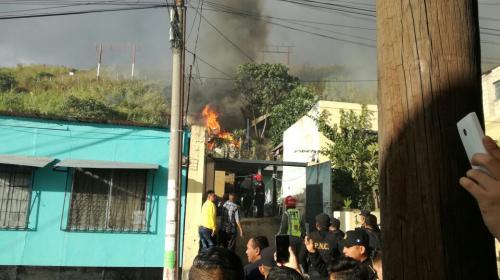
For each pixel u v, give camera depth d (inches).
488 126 651.5
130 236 385.1
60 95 1542.8
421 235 49.3
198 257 71.8
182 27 327.9
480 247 48.4
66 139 391.2
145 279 381.1
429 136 50.8
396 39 55.6
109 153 396.5
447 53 52.6
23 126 384.5
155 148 404.2
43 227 373.1
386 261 52.8
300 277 108.1
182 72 323.3
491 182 33.7
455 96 51.4
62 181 382.0
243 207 705.6
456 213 48.5
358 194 541.6
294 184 762.8
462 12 54.1
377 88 58.7
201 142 421.4
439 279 47.6
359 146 554.6
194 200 407.8
